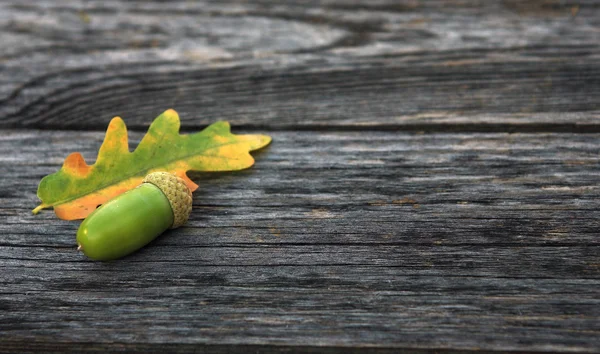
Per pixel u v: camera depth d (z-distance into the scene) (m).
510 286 0.26
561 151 0.30
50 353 0.25
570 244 0.27
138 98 0.33
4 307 0.25
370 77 0.34
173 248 0.27
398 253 0.27
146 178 0.27
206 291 0.26
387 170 0.29
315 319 0.25
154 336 0.25
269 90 0.33
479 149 0.30
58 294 0.26
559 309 0.25
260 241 0.27
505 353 0.24
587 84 0.33
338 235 0.27
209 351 0.25
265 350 0.25
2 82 0.34
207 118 0.32
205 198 0.28
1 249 0.27
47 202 0.27
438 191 0.29
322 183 0.29
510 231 0.27
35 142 0.31
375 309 0.25
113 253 0.25
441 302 0.25
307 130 0.31
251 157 0.29
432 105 0.32
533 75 0.33
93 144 0.31
